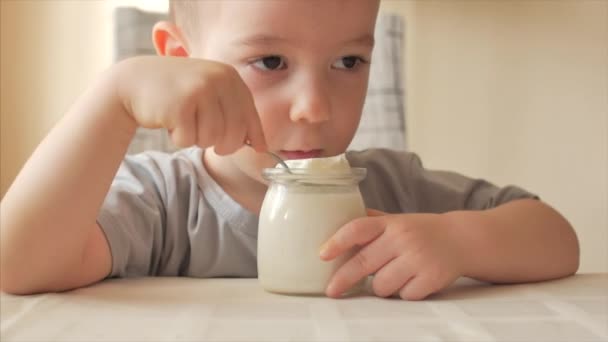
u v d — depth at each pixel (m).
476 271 0.72
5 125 2.04
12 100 2.04
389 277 0.64
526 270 0.76
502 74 1.84
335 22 0.87
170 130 0.69
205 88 0.68
